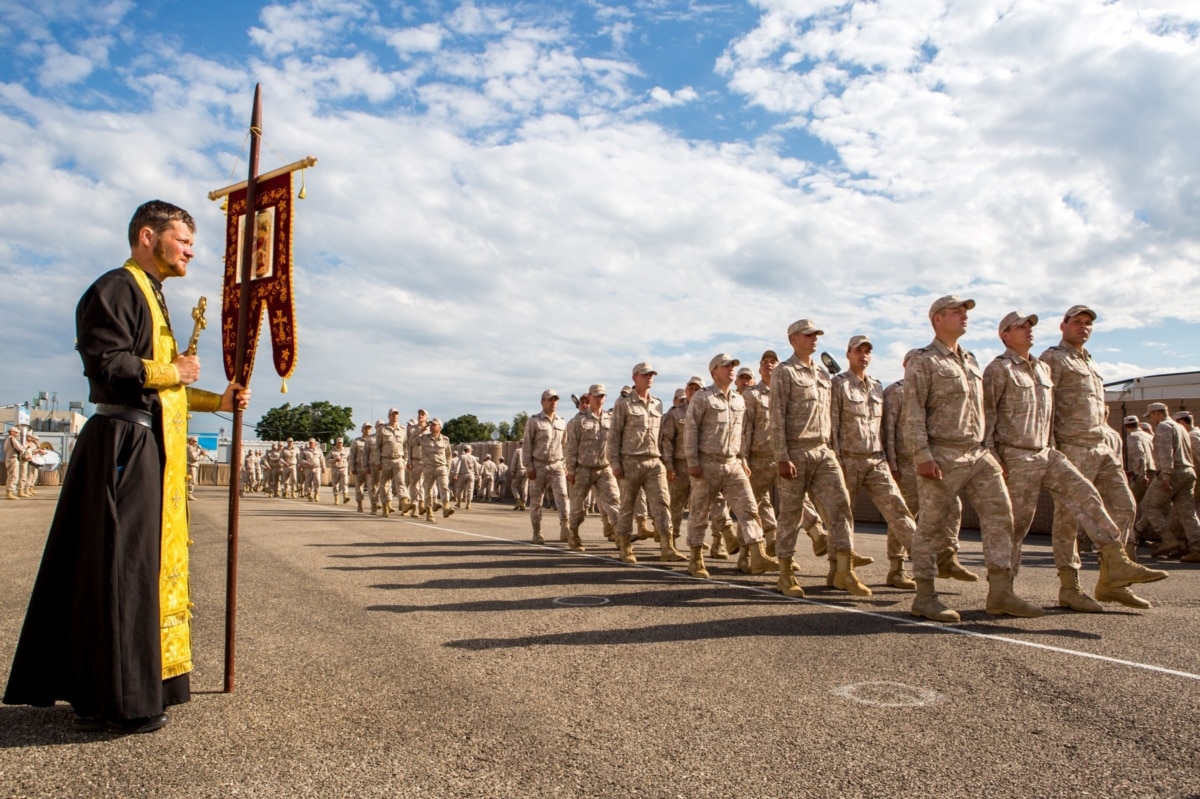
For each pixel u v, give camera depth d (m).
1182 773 3.30
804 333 7.89
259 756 3.43
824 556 11.21
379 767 3.32
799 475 7.80
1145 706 4.17
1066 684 4.57
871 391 8.52
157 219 4.05
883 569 9.98
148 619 3.72
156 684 3.71
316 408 76.12
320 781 3.17
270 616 6.44
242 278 4.67
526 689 4.44
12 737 3.65
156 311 3.98
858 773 3.28
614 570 9.48
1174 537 12.81
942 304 6.81
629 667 4.91
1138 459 13.88
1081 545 13.44
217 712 4.02
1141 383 20.31
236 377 4.66
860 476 8.34
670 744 3.60
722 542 12.62
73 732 3.71
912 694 4.39
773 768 3.33
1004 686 4.54
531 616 6.47
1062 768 3.35
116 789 3.08
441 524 17.02
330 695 4.32
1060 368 7.80
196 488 43.66
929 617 6.44
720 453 9.20
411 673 4.76
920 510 6.71
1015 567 7.44
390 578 8.49
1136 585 8.84
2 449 44.53
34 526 14.89
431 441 18.86
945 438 6.68
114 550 3.65
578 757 3.44
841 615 6.62
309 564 9.57
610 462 10.69
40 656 3.68
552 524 18.27
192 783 3.15
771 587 8.26
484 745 3.58
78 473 3.73
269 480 35.69
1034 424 7.21
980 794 3.09
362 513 21.12
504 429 83.62
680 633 5.86
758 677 4.71
